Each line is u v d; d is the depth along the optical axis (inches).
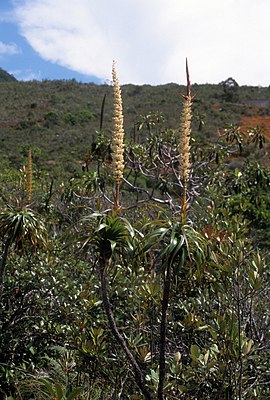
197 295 176.1
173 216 135.9
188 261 106.7
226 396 132.2
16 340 206.4
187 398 131.3
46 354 208.8
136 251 108.2
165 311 108.3
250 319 151.3
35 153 996.6
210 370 124.8
